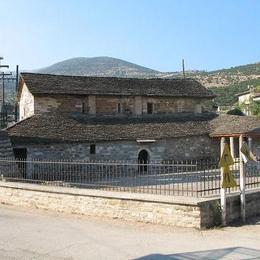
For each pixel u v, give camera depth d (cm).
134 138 3953
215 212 1597
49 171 3181
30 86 3928
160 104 4575
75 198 1809
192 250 1272
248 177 2333
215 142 4500
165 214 1591
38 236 1438
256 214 1802
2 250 1273
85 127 3884
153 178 3006
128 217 1664
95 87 4238
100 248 1289
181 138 4256
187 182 2208
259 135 4209
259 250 1280
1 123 5041
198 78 14475
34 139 3447
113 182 2880
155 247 1302
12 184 2036
